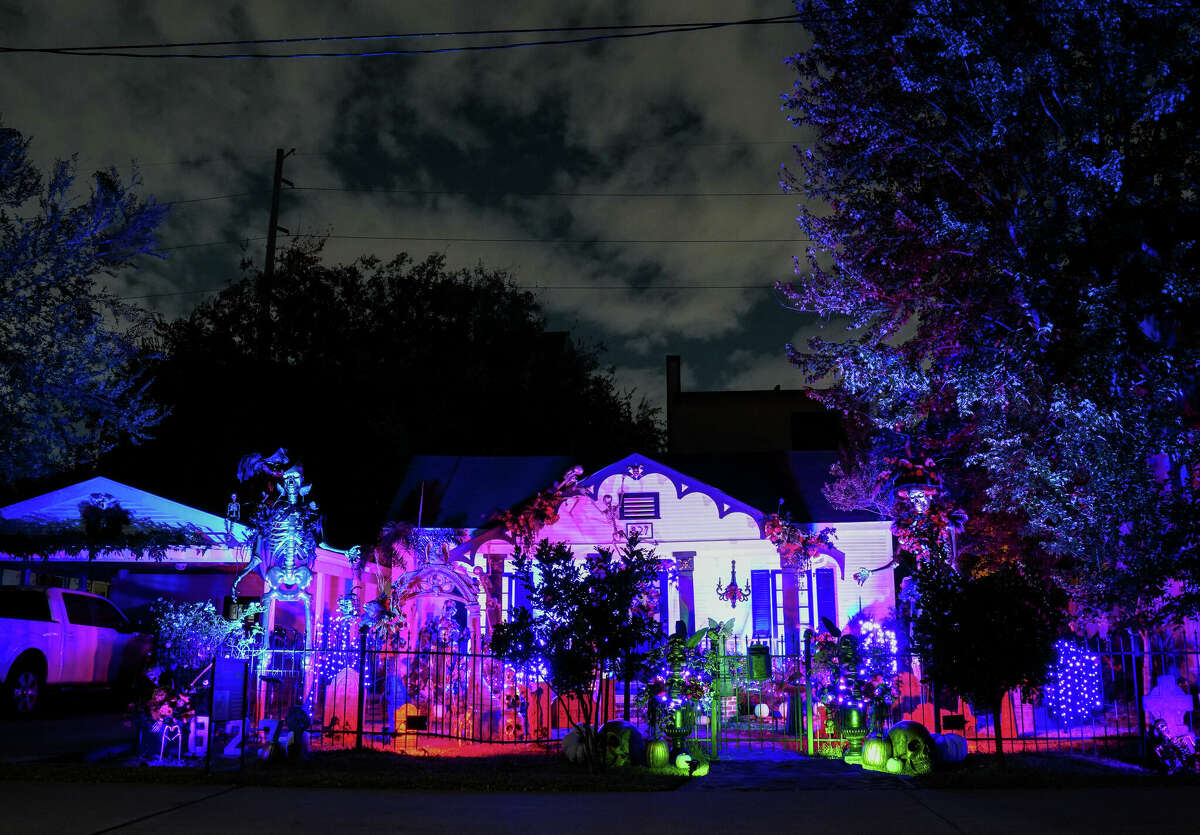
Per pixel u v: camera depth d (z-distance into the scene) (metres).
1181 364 15.16
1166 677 10.88
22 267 17.16
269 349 33.66
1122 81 16.92
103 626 17.53
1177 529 12.46
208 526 18.20
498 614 17.33
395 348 33.78
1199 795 8.59
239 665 11.48
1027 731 13.68
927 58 18.81
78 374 17.61
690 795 8.74
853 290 20.45
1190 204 17.31
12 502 21.39
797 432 33.91
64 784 8.87
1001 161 18.92
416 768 10.34
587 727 10.51
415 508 20.31
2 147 17.36
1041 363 17.16
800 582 18.36
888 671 12.03
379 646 15.07
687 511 18.36
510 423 34.62
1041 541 17.33
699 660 11.64
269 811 7.72
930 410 19.44
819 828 7.17
